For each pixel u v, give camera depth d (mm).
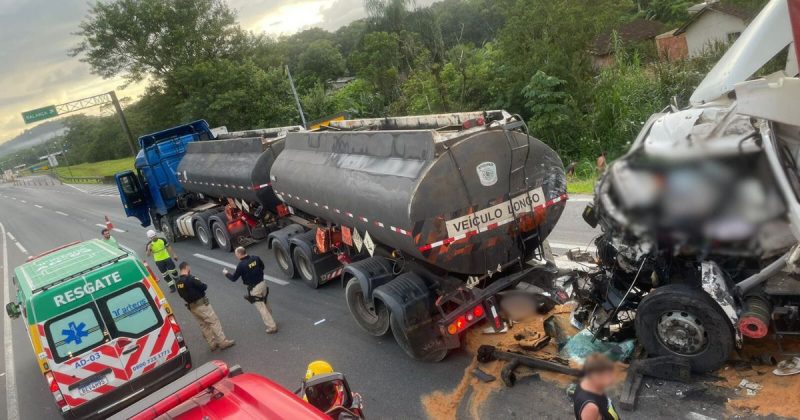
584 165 19328
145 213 17500
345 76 70688
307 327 8945
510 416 5488
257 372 7840
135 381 7043
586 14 24828
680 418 4809
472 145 6246
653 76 22688
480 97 29469
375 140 7309
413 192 6078
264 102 36219
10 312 7793
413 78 37594
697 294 5016
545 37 24609
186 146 15992
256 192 11516
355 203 7312
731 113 4121
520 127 6578
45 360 6535
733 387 5004
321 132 9102
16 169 171375
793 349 5238
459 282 6684
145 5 38688
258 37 44406
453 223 6258
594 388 3377
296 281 11250
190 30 39406
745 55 5602
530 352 6402
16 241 27750
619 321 6023
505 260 6734
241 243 14727
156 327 7160
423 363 6953
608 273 6098
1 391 9234
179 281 8484
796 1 3865
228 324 9906
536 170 6637
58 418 7914
